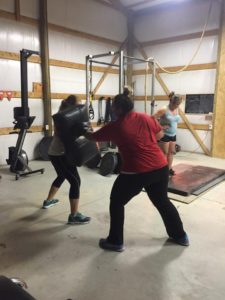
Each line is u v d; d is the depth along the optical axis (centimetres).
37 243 248
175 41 691
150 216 305
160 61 729
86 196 368
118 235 234
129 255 230
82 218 287
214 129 632
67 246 244
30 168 511
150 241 253
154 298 181
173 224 242
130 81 790
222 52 603
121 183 222
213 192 385
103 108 746
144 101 777
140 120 218
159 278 201
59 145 267
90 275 204
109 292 186
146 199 355
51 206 332
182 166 520
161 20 711
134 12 760
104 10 701
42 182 429
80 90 674
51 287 191
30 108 580
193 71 667
